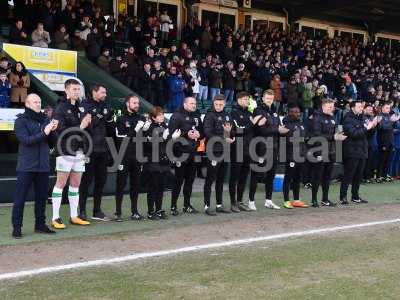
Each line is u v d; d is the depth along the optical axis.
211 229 7.48
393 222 8.31
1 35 14.87
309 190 11.43
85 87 13.21
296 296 4.89
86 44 14.45
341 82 19.33
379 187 12.29
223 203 9.52
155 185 7.98
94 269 5.55
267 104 8.65
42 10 14.43
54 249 6.23
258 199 10.12
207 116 8.27
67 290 4.91
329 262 6.04
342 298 4.87
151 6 19.30
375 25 25.98
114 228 7.38
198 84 15.55
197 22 18.16
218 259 6.03
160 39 17.23
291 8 22.69
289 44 20.16
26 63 12.03
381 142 12.84
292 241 6.96
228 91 16.33
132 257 6.00
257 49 18.66
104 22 15.69
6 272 5.37
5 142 11.08
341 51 22.41
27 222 7.57
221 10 21.06
